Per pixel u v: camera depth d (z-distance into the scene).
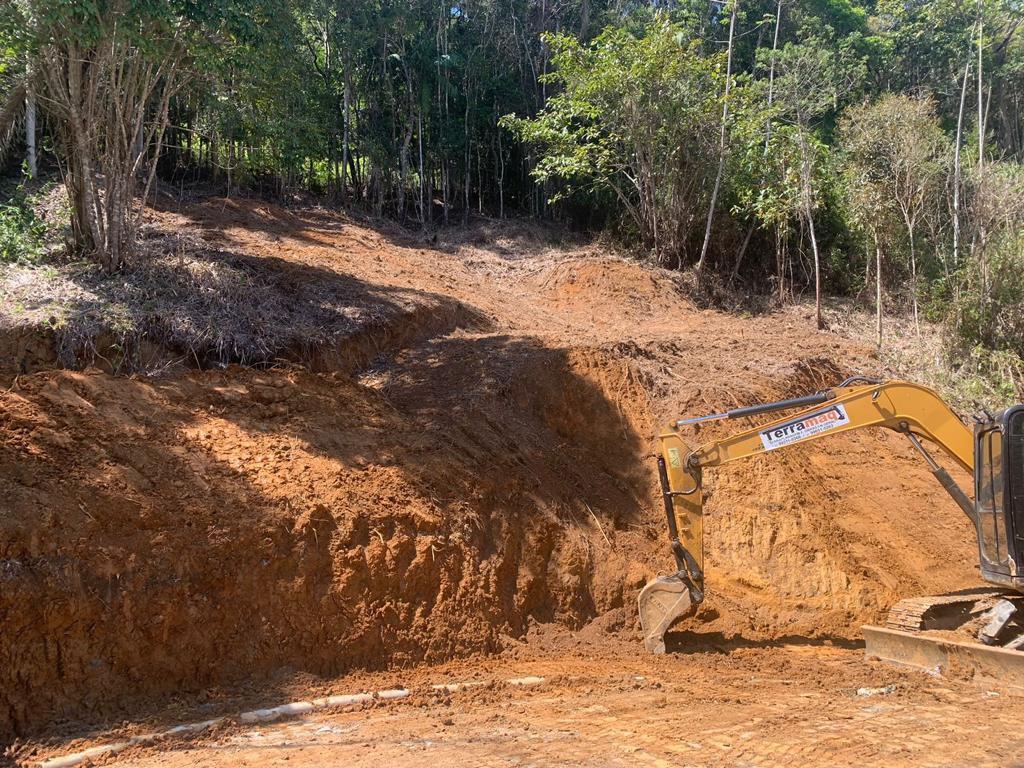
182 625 6.68
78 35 9.34
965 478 13.05
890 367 16.73
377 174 22.77
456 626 7.79
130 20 9.59
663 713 6.18
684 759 5.10
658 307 18.84
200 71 11.49
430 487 8.52
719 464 8.03
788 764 5.00
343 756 5.27
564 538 8.88
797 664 7.76
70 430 7.50
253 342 10.25
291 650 7.04
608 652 8.09
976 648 7.12
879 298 19.36
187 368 9.72
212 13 10.21
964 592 8.68
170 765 5.21
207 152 19.64
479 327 14.04
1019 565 7.11
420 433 9.39
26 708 5.88
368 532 7.79
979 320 17.73
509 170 27.02
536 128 21.58
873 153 21.25
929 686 6.96
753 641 8.64
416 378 11.10
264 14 11.88
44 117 13.90
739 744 5.36
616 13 26.89
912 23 32.16
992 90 31.03
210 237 14.12
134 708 6.21
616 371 11.38
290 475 8.01
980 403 15.85
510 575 8.41
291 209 19.83
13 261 10.56
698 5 27.61
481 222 24.30
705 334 15.90
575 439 10.70
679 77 20.64
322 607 7.28
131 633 6.45
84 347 9.16
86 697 6.12
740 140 21.22
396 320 12.22
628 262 20.33
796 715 6.07
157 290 10.56
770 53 23.75
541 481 9.38
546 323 16.03
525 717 6.18
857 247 22.62
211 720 6.13
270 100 17.84
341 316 11.69
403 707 6.52
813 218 22.61
